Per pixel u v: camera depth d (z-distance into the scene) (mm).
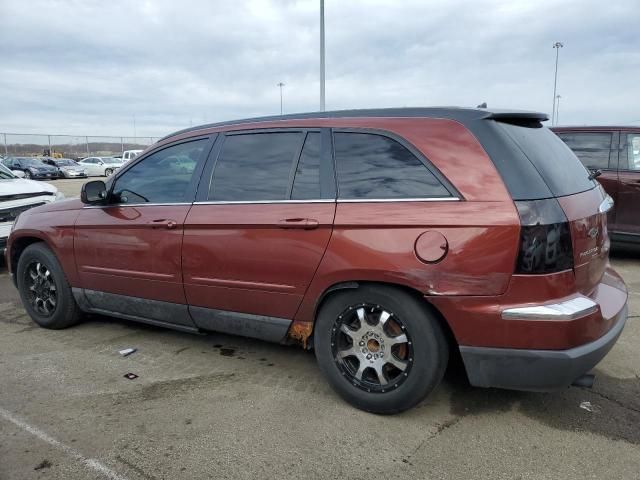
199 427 3049
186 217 3691
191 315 3842
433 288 2803
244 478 2598
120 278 4145
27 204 7266
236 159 3629
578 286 2801
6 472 2650
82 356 4125
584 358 2699
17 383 3648
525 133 3084
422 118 3064
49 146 41219
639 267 6910
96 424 3096
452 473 2611
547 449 2795
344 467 2670
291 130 3455
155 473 2641
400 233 2883
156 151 4078
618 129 6984
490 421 3074
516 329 2697
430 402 3291
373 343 3068
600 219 3080
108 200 4238
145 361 4016
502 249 2670
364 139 3170
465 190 2799
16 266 5020
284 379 3664
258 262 3369
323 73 16281
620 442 2857
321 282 3143
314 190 3234
